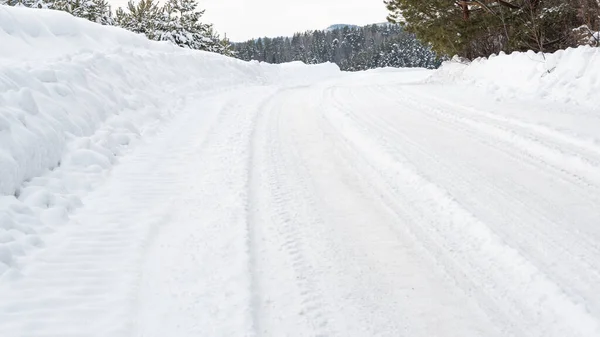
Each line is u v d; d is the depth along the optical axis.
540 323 3.08
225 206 5.09
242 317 3.21
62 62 8.18
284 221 4.73
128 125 7.82
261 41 143.38
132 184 5.77
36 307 3.31
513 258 3.76
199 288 3.58
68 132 6.38
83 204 5.12
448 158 6.29
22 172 4.97
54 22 11.64
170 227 4.64
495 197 4.94
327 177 5.96
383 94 12.70
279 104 11.99
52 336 3.02
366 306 3.35
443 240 4.21
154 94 10.70
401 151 6.68
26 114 5.68
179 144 7.59
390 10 16.84
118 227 4.60
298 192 5.48
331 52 148.25
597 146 6.14
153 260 4.02
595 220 4.32
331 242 4.27
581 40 12.91
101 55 9.86
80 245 4.22
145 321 3.22
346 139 7.72
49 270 3.79
